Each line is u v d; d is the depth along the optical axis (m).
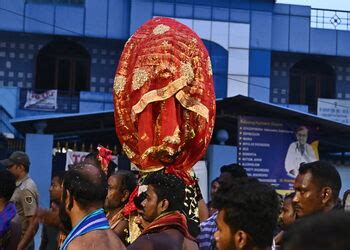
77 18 20.30
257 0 21.25
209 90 4.26
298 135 12.22
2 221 4.21
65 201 2.82
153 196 3.17
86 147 13.10
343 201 3.99
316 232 1.05
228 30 20.91
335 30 21.78
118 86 4.39
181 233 3.12
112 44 20.94
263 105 11.39
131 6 20.38
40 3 20.19
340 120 20.67
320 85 22.02
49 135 11.38
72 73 20.89
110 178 4.37
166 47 4.12
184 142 3.99
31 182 6.11
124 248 2.77
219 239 2.12
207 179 11.44
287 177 12.05
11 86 20.20
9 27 19.80
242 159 11.82
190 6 20.78
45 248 6.02
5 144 10.16
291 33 21.50
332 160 15.54
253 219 2.04
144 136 3.93
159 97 3.91
